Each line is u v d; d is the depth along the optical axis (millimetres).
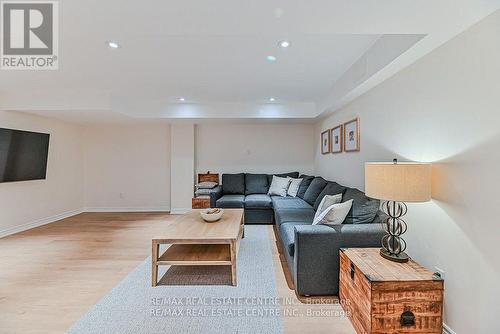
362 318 1678
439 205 1780
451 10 1374
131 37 2211
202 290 2311
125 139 5758
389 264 1782
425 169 1691
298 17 1470
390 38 2062
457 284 1627
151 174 5785
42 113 4215
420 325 1578
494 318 1391
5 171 3857
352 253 1979
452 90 1669
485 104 1436
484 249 1444
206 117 4781
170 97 4344
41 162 4508
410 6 1350
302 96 4266
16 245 3479
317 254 2160
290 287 2357
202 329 1790
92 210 5762
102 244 3510
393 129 2387
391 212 2332
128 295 2223
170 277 2551
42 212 4621
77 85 3615
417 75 2025
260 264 2857
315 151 5574
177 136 5590
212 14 1442
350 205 2352
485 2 1303
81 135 5672
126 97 4301
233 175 5398
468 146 1548
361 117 3119
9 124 3996
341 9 1380
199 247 2830
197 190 5316
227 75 3215
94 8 1512
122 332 1759
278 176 5332
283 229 2898
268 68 2971
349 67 2941
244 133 5773
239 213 3529
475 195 1498
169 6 1370
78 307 2047
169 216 5219
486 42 1429
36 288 2336
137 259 2988
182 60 2736
